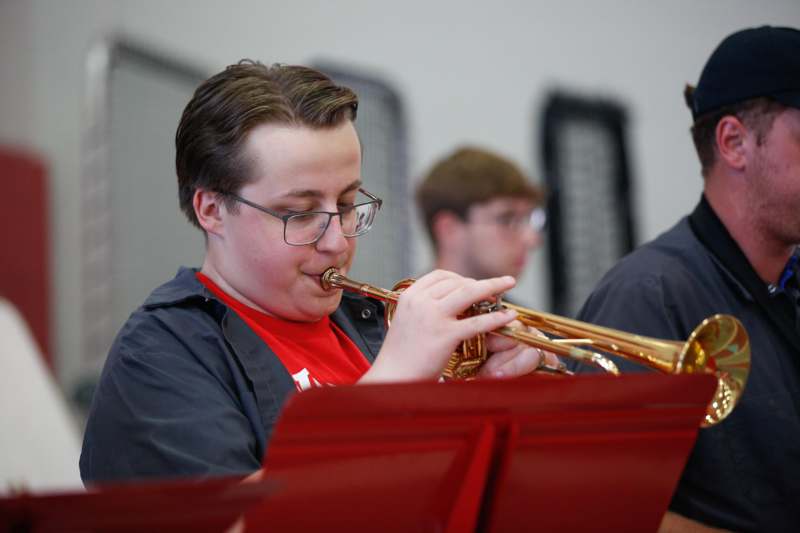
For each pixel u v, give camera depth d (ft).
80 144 36.78
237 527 12.39
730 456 19.11
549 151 48.47
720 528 18.83
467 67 46.42
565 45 49.83
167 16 38.68
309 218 16.79
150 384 15.72
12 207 35.04
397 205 42.50
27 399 21.54
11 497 9.62
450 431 12.35
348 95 17.19
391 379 14.16
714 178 21.13
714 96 20.90
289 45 41.34
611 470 13.83
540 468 13.33
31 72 36.37
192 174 17.37
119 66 37.32
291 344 17.44
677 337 19.60
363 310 19.76
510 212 31.58
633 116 51.57
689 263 20.58
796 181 20.06
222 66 39.83
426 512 12.68
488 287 14.74
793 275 21.31
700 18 54.24
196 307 16.99
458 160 31.99
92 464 16.01
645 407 13.46
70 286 36.47
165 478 14.98
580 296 47.98
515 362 16.33
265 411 16.22
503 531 13.47
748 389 19.58
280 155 16.43
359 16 43.16
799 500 19.12
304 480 11.55
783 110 20.03
